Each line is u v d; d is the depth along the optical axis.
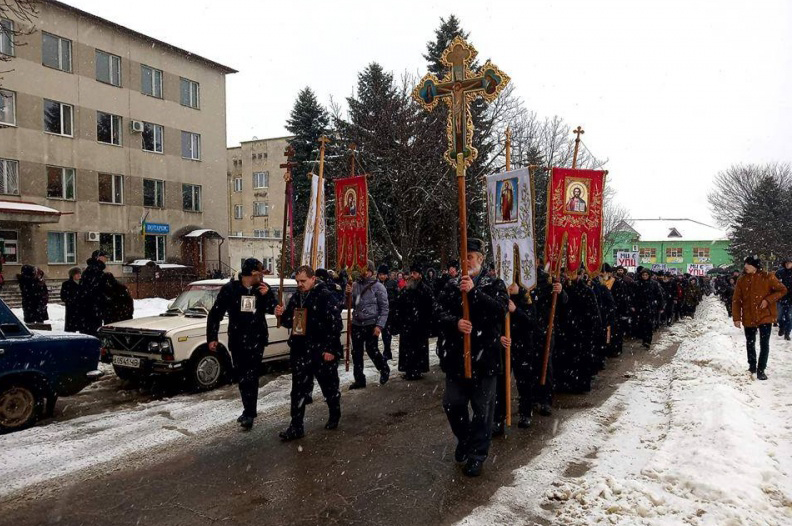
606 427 6.46
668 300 18.58
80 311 9.92
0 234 24.27
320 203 8.88
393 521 4.06
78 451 5.48
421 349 9.02
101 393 8.06
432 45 26.78
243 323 6.27
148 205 29.97
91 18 27.02
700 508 4.02
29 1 11.05
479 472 4.88
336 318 6.06
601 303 10.07
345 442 5.80
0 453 5.38
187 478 4.84
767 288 8.86
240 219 52.38
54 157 25.88
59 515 4.15
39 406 6.39
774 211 48.59
